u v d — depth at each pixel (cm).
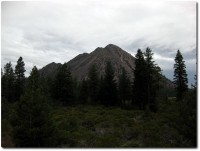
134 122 2591
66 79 5316
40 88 1861
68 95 5284
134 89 4975
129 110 4288
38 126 1579
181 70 5372
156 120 2678
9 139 1577
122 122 2548
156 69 4744
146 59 4800
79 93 6072
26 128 1540
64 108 4338
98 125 2406
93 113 3600
